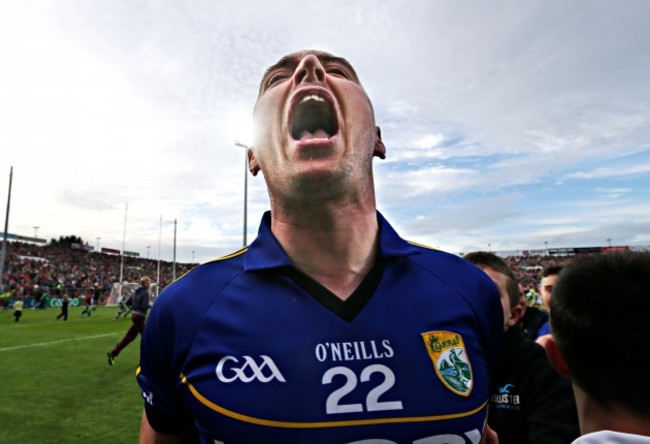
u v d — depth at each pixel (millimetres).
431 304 1083
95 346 10609
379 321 1010
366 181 1157
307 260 1119
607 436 954
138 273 55750
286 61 1255
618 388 1005
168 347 1121
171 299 1144
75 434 4207
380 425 890
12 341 11492
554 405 1659
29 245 54719
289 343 968
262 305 1044
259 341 982
